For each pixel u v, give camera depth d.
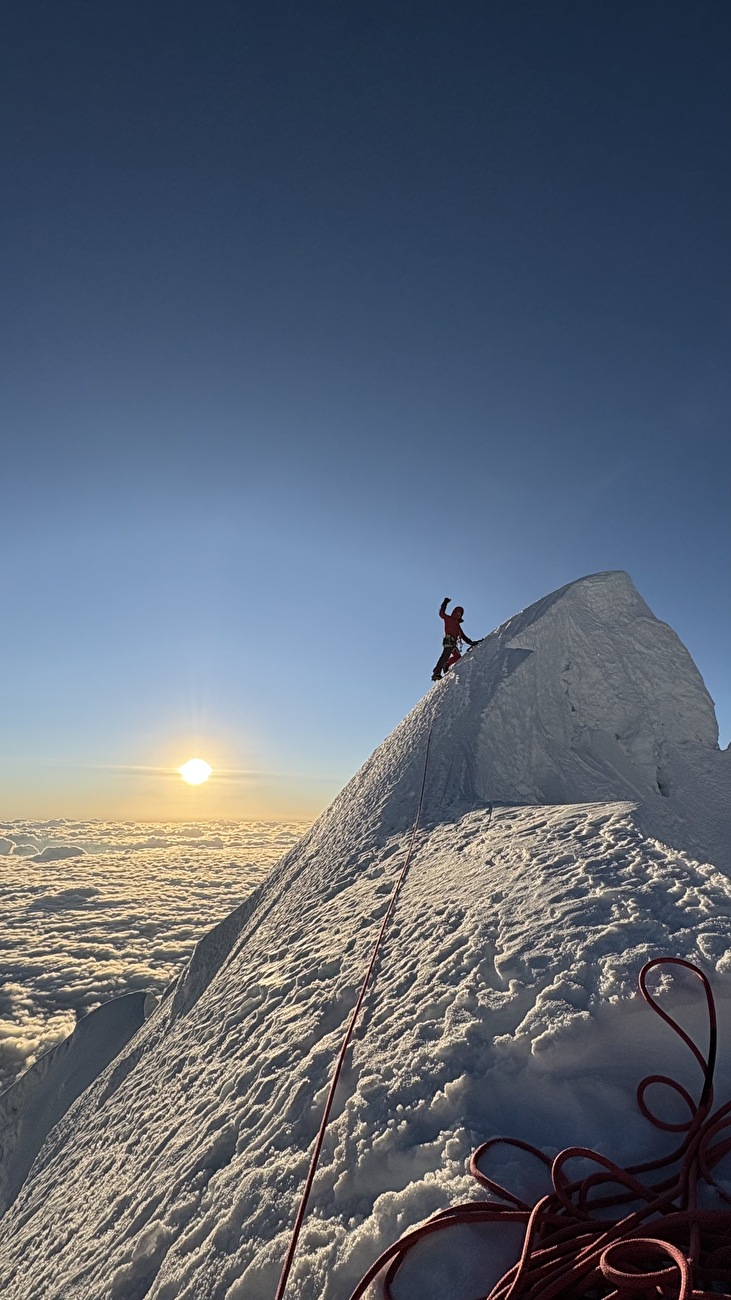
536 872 4.98
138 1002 12.77
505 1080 2.84
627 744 11.24
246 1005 5.83
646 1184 2.28
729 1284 1.68
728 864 8.59
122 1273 3.29
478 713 11.20
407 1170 2.65
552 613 12.37
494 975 3.64
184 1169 3.85
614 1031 2.85
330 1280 2.38
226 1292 2.64
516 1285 1.87
